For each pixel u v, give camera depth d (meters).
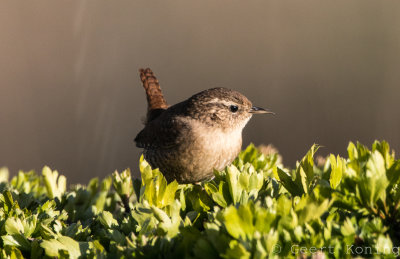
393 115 13.20
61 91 14.86
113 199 4.71
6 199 3.70
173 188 3.63
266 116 13.88
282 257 2.58
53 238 3.11
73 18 15.41
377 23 14.04
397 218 2.97
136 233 3.19
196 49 15.49
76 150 14.24
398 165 3.07
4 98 14.65
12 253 2.99
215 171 3.89
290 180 3.56
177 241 2.88
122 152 14.20
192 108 5.93
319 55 13.83
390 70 13.67
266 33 14.91
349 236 2.66
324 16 14.27
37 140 14.31
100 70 15.22
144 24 15.86
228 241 2.60
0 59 15.02
